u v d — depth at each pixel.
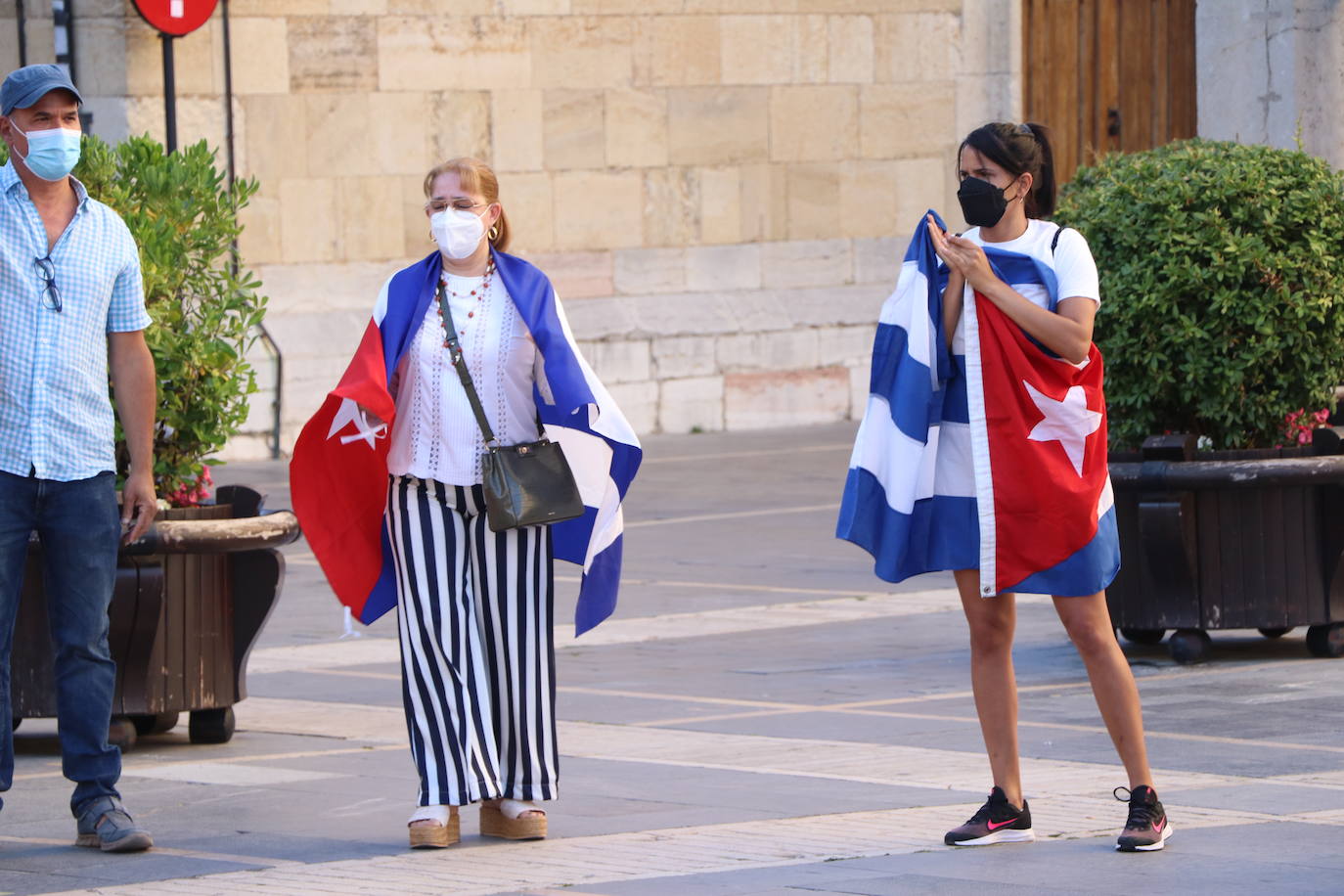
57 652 16.55
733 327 55.78
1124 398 24.59
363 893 14.63
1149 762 18.97
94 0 47.75
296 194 50.22
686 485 44.66
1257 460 24.06
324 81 50.41
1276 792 17.42
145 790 18.81
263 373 49.44
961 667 25.06
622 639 27.81
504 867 15.41
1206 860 14.95
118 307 16.83
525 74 52.91
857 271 57.56
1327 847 15.27
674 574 33.38
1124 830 15.43
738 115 55.69
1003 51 58.50
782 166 56.34
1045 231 15.91
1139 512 24.23
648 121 54.53
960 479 15.73
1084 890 14.12
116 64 48.03
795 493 43.16
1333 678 23.48
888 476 15.84
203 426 21.14
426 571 16.39
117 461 20.89
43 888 14.98
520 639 16.48
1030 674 24.30
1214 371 24.06
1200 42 38.59
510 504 16.09
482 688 16.42
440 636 16.34
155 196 21.38
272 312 49.97
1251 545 24.30
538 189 53.31
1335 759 18.94
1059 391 15.45
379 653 27.41
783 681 24.41
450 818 16.31
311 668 26.30
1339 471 24.00
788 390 56.66
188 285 21.45
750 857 15.48
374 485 16.72
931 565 15.82
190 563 20.84
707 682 24.47
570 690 24.12
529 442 16.45
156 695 20.72
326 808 17.92
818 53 56.53
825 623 28.83
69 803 17.91
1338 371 24.67
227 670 21.20
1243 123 38.12
